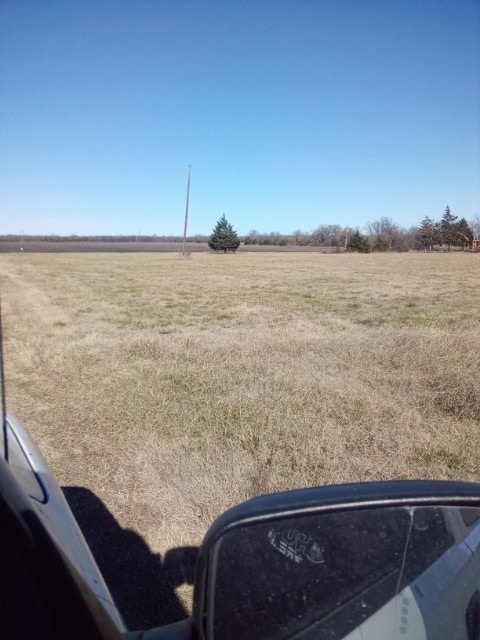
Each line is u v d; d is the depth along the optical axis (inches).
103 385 260.5
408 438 188.9
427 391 240.5
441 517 63.5
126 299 700.7
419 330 363.3
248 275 1202.6
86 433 199.3
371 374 269.7
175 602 109.3
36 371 294.7
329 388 244.2
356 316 508.7
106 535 131.7
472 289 813.2
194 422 206.2
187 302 654.5
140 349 337.7
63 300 692.1
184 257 2305.6
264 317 507.8
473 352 283.0
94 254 2576.3
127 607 107.3
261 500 61.6
